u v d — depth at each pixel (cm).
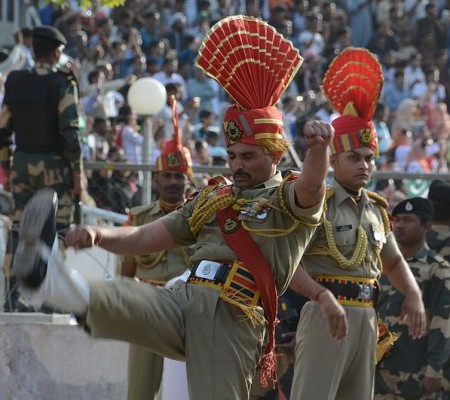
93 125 3584
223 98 4528
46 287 1162
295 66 1405
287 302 2022
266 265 1341
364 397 1741
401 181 2806
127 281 1301
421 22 5606
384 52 5472
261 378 1382
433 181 2405
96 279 1253
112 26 4725
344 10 5572
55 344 2223
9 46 4341
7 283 2273
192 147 3406
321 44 5153
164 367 1905
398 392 2044
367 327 1738
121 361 2258
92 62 4275
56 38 2388
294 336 1998
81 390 2230
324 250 1741
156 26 4831
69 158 2367
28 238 1153
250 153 1367
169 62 4400
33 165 2355
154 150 3500
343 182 1797
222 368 1330
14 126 2391
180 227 1392
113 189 2627
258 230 1348
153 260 2080
